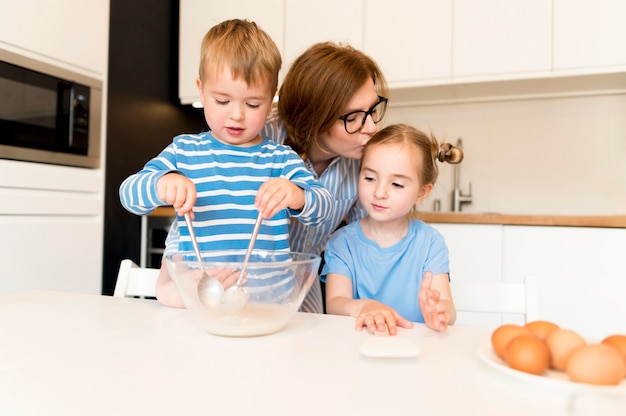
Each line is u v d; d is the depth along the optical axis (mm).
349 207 1329
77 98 1979
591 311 1850
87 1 2018
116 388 460
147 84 2480
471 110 2559
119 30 2291
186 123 2803
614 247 1819
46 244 1840
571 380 461
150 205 811
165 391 454
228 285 644
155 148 2539
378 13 2350
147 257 2361
